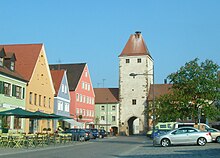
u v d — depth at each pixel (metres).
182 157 21.30
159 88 95.88
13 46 54.38
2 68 43.09
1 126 41.00
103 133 69.38
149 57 93.50
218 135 37.28
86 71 88.00
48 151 27.50
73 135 48.88
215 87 41.12
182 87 42.28
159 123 53.69
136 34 94.25
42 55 54.31
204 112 41.25
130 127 95.25
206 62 41.88
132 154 24.41
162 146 33.09
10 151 27.06
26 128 47.91
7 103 42.56
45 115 33.50
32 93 50.16
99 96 104.94
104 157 22.03
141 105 90.31
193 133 32.62
